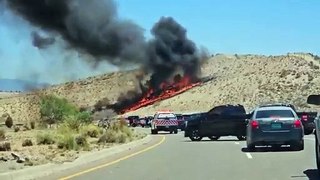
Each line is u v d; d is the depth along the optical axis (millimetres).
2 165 21078
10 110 126562
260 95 111500
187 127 39344
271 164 20750
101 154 25984
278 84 114625
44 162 21984
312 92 106188
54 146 32875
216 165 20844
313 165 20188
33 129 65688
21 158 23078
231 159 23156
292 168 19312
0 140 40469
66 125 47812
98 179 17094
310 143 32281
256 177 16984
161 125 55406
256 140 26344
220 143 34719
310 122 43938
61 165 20422
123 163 22297
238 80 124438
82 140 32000
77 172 19188
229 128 38469
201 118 39000
